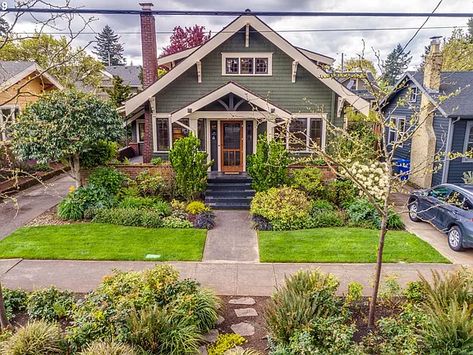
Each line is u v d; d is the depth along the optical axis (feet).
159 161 45.14
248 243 30.58
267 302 20.18
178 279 21.86
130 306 17.21
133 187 40.88
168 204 39.17
